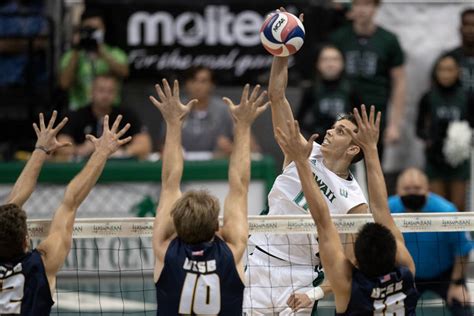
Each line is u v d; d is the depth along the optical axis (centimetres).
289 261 1591
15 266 1262
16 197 1352
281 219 1480
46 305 1278
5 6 2834
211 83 2592
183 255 1241
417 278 1972
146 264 2345
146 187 2431
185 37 2706
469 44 2700
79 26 2678
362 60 2653
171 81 2716
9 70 2756
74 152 2517
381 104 2659
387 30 2702
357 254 1247
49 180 2409
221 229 1309
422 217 1514
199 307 1231
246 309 1584
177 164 1338
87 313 2108
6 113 2736
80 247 2323
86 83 2656
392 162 2773
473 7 2822
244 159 1341
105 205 2417
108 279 2334
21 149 2694
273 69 1529
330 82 2591
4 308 1255
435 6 2814
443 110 2662
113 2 2686
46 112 2705
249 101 1359
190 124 2580
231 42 2716
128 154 2508
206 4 2708
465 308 1970
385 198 1320
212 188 2448
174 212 1245
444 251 1966
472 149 2688
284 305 1582
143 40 2697
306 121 2605
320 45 2686
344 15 2731
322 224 1277
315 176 1555
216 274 1237
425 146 2670
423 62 2803
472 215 1521
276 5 2712
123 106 2630
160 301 1246
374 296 1241
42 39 2773
